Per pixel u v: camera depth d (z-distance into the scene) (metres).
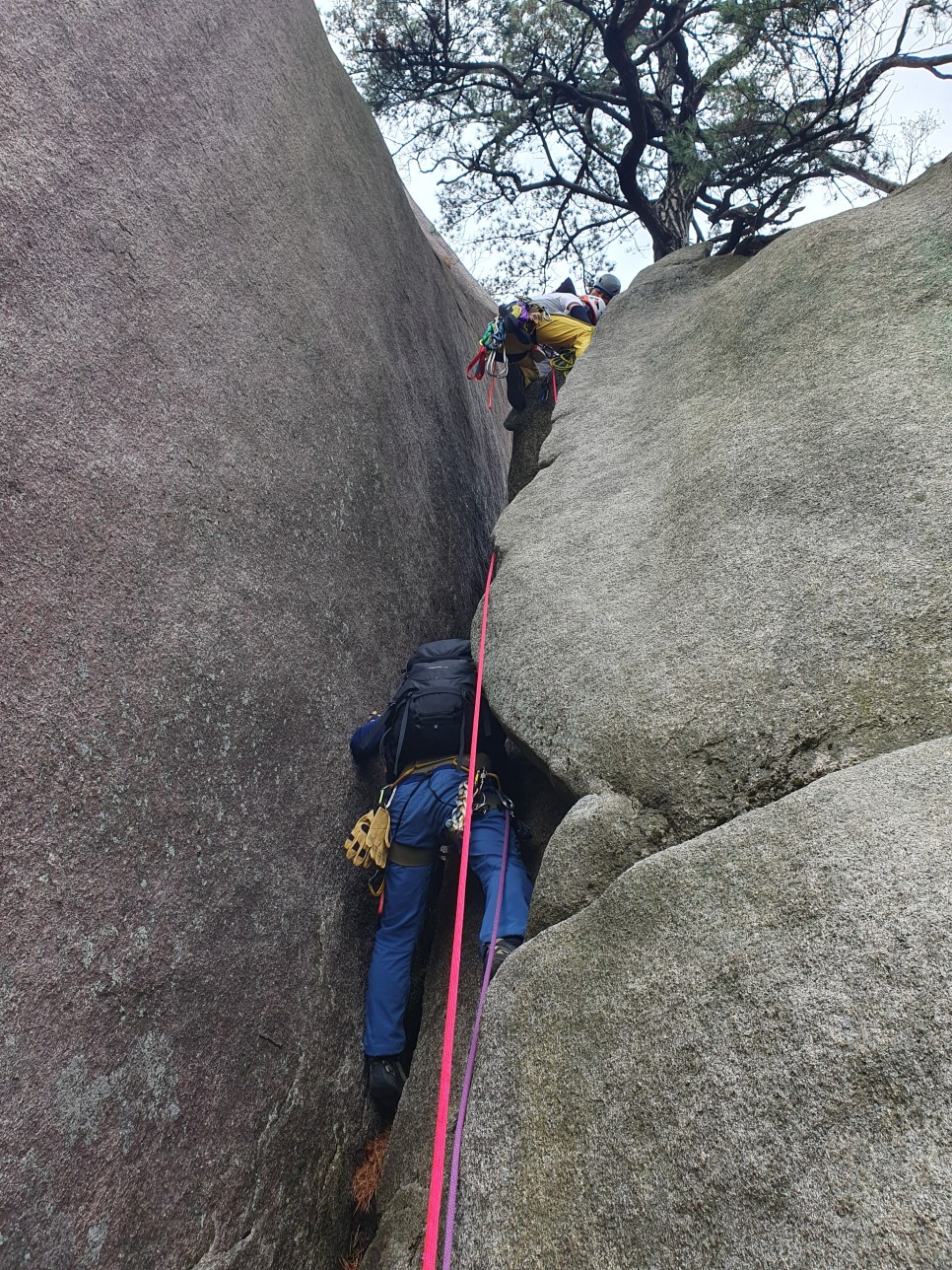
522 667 2.86
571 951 1.99
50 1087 1.74
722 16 4.82
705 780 2.20
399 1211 2.28
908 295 3.02
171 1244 1.90
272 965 2.46
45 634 2.00
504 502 6.83
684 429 3.36
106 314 2.45
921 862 1.56
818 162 5.41
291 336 3.51
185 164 3.04
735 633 2.42
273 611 2.89
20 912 1.77
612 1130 1.63
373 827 2.86
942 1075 1.30
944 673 2.03
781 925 1.64
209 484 2.72
